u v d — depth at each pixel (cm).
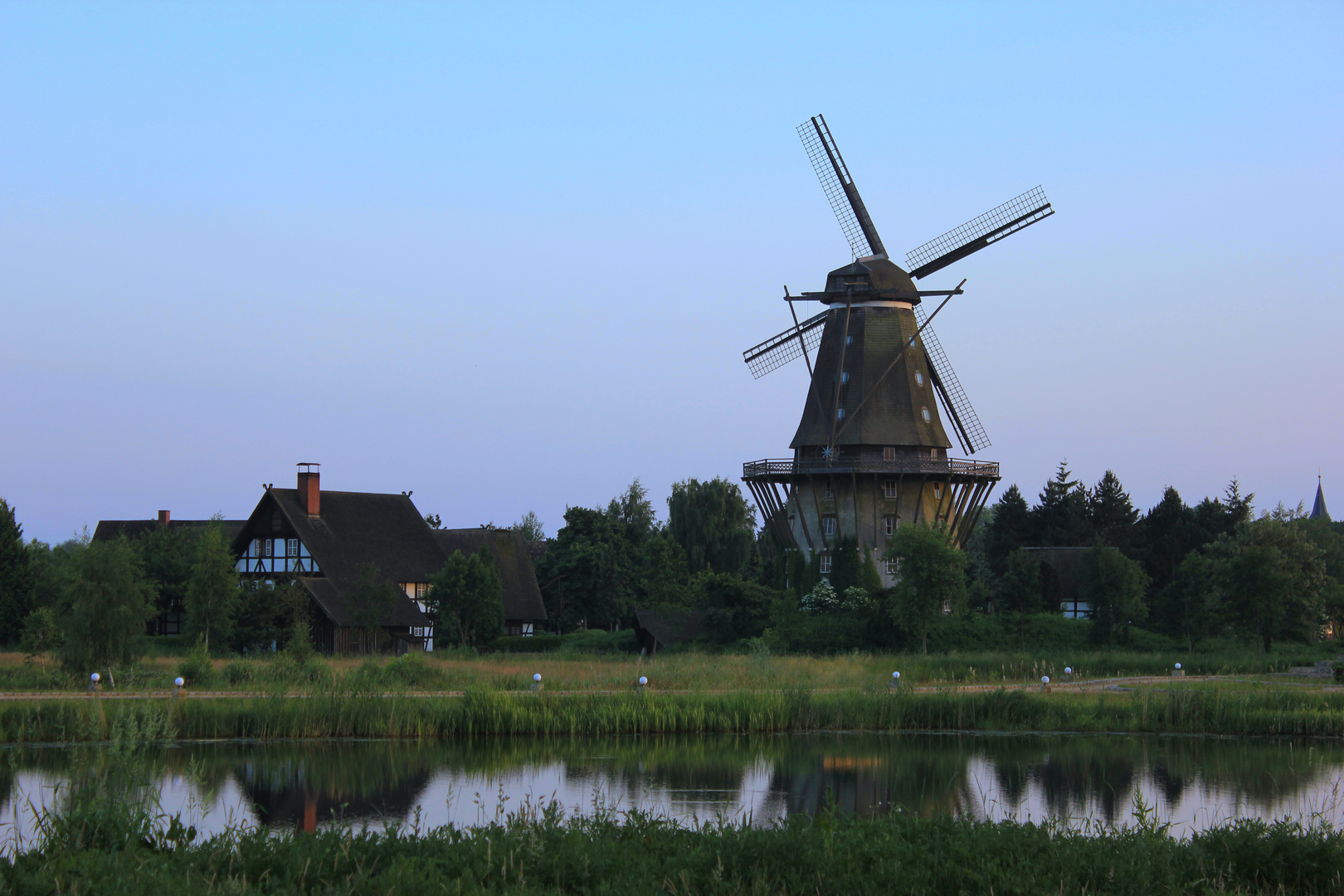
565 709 4591
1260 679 6350
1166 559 11306
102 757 2772
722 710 4738
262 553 8481
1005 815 3077
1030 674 6412
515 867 1878
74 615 5269
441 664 6241
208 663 5400
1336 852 1967
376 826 2895
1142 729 4822
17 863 1830
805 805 3234
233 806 3145
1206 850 2041
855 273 8562
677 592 8262
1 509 8119
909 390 8488
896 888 1834
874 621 7825
